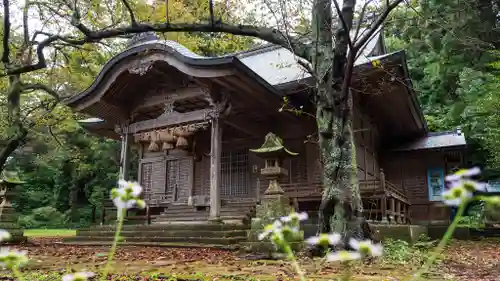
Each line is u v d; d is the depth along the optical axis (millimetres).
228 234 10633
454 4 15203
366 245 1273
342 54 7754
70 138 27062
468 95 17781
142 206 1619
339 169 7449
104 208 15414
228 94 12125
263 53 18828
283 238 1581
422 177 18438
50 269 5910
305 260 6734
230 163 16156
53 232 21484
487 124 15680
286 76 14258
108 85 13188
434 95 24734
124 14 9273
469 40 11453
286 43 8648
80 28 8289
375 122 17156
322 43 8273
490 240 13750
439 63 20234
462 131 20094
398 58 10750
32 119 13633
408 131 18750
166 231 11602
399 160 18953
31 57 11883
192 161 16344
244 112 13805
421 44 20344
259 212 7934
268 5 8328
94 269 5895
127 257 7918
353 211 7254
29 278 4801
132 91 14273
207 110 12539
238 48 12852
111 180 30016
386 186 12117
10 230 12188
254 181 15367
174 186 16547
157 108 14945
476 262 7340
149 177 17422
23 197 29969
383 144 19484
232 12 9953
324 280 4773
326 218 7324
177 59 11734
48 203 30625
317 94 8133
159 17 10062
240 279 4891
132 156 27969
